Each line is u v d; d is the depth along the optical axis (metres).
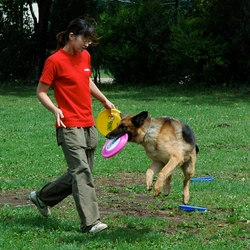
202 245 5.82
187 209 7.25
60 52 6.19
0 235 6.06
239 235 6.20
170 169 6.58
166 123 6.83
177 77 28.03
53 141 13.12
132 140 6.74
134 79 28.73
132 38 28.05
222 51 25.31
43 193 6.52
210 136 13.72
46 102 6.11
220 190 8.50
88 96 6.29
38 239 6.00
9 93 25.78
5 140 13.08
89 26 6.08
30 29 30.19
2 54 30.05
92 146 6.34
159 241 5.95
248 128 14.96
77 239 5.95
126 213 7.25
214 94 24.23
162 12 27.64
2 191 8.47
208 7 26.53
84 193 6.02
